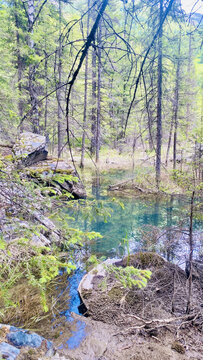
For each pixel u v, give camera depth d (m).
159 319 2.78
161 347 2.35
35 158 7.60
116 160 15.80
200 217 2.96
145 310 3.04
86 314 3.00
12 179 1.60
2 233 1.38
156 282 3.56
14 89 6.49
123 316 2.94
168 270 3.81
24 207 1.58
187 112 14.52
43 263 1.44
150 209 7.99
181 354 2.31
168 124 9.92
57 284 3.65
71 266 1.46
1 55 7.71
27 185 1.65
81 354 2.18
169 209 8.02
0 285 1.39
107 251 5.12
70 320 2.77
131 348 2.34
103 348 2.30
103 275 3.87
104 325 2.72
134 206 8.17
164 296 3.32
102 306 3.13
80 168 14.36
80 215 7.06
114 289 3.50
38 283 1.35
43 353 1.91
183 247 3.68
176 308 3.08
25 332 2.03
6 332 1.98
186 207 3.16
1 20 7.12
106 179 12.01
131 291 3.43
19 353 1.80
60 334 2.50
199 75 15.51
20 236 1.45
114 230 6.36
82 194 7.75
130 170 13.27
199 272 3.62
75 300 3.30
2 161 1.84
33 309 2.79
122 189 9.16
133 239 5.77
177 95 10.60
